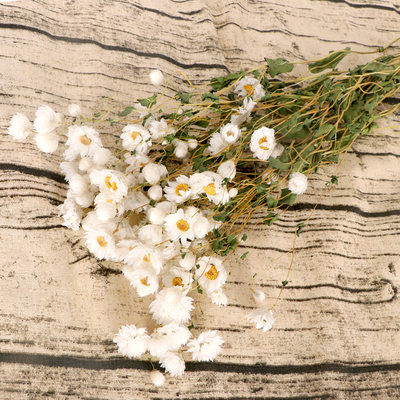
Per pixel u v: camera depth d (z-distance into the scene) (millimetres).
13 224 802
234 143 800
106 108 854
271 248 842
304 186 783
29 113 833
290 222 850
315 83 833
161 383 781
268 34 908
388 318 833
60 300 796
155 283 756
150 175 771
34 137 806
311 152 807
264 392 808
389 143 878
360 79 810
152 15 888
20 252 797
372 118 838
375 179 868
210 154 819
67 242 811
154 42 880
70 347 789
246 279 833
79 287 804
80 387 785
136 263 760
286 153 805
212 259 782
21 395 774
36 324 786
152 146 823
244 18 909
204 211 794
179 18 894
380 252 849
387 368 821
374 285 840
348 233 850
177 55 882
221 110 814
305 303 831
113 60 866
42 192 815
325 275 836
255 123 799
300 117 817
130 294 812
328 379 813
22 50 842
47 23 857
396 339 827
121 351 770
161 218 761
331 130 809
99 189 782
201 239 796
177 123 824
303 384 812
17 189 811
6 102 829
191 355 807
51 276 799
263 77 823
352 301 834
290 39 910
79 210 787
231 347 814
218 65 885
